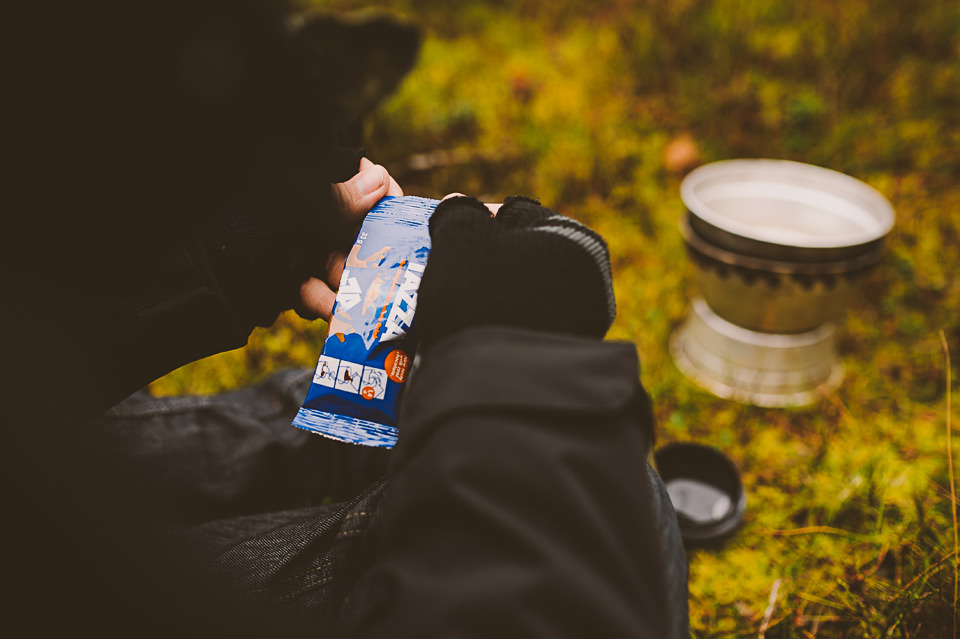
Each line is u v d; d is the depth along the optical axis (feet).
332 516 2.58
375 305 2.39
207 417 3.71
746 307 5.31
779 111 8.48
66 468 1.30
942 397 5.41
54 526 1.27
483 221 2.15
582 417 1.66
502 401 1.63
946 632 3.52
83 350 1.94
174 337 2.34
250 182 1.64
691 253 5.60
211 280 2.37
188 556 1.73
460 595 1.41
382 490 2.45
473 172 7.70
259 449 3.69
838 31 9.73
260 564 2.48
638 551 1.64
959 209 7.18
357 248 2.49
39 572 1.28
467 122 8.32
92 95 1.25
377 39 7.39
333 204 2.44
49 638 1.32
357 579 2.39
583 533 1.52
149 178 1.42
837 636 3.76
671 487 4.79
